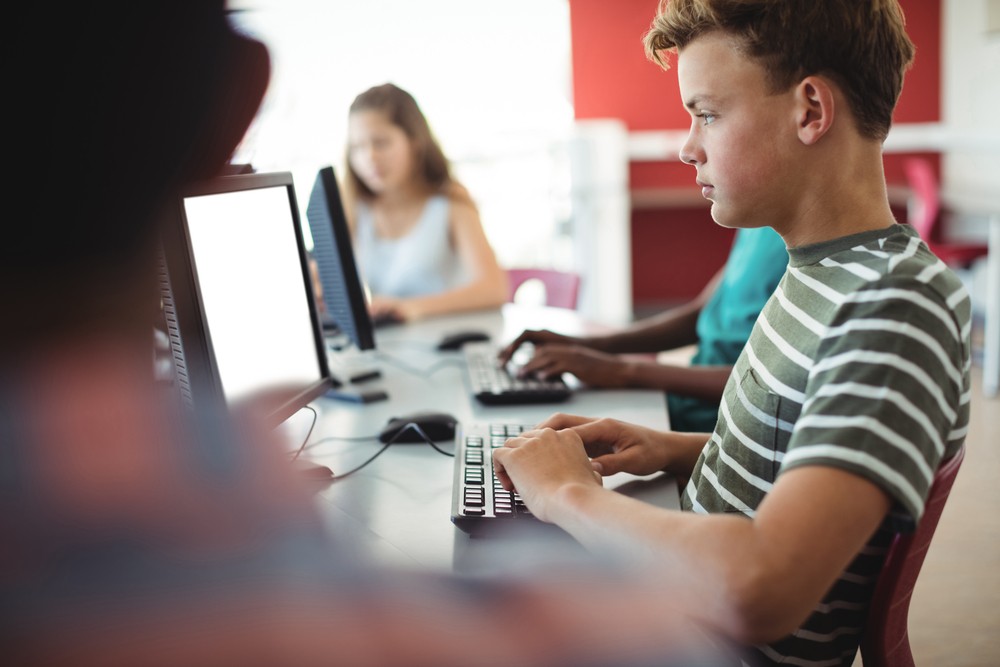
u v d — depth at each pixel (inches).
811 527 27.2
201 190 42.2
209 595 12.1
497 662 13.0
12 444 12.7
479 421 55.6
